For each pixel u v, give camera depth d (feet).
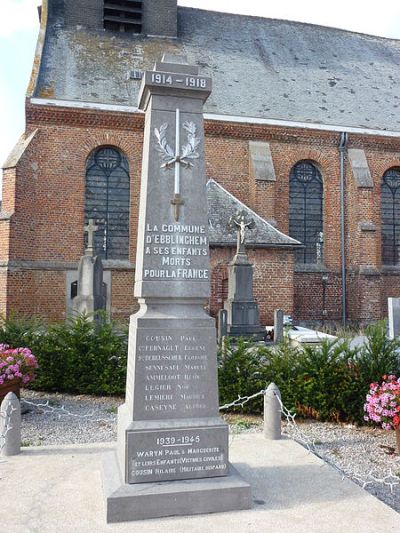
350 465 17.35
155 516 12.07
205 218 14.37
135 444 12.74
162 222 14.08
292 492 13.62
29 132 56.24
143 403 13.17
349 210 65.46
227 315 46.39
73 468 15.17
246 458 16.34
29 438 20.03
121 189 59.57
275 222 59.93
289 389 23.22
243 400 23.62
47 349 27.25
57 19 67.82
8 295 52.06
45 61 61.67
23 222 54.08
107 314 33.60
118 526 11.58
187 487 12.47
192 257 14.16
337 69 75.10
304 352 24.91
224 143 62.13
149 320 13.47
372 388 19.66
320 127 64.39
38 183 55.83
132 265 57.93
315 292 63.62
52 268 55.42
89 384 26.91
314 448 19.01
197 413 13.47
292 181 65.16
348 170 65.57
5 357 23.35
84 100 57.93
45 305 54.90
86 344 27.50
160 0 70.74
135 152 59.16
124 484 12.55
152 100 14.46
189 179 14.40
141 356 13.30
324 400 22.71
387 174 68.44
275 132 63.26
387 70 77.87
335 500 13.12
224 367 24.35
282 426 22.13
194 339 13.64
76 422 22.36
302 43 78.07
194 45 71.20
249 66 70.74
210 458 13.12
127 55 66.13
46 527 11.48
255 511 12.47
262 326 49.21
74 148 57.31
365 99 71.05
